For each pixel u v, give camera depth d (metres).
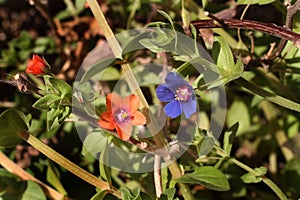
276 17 0.24
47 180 0.24
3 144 0.21
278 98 0.22
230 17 0.24
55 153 0.21
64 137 0.26
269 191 0.25
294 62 0.23
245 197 0.25
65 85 0.19
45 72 0.20
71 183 0.25
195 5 0.25
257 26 0.20
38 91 0.20
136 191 0.21
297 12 0.22
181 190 0.22
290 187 0.25
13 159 0.25
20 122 0.21
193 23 0.21
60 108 0.20
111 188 0.21
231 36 0.24
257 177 0.21
